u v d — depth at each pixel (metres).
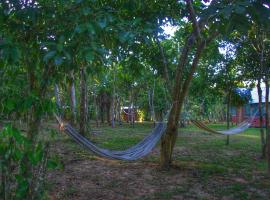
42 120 4.06
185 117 21.73
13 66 3.60
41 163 3.88
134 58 8.41
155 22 7.36
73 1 3.52
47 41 3.35
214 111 40.72
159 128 7.92
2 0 3.49
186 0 6.26
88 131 16.97
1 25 3.58
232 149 14.09
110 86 31.25
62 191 7.21
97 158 10.93
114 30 3.44
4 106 3.27
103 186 7.75
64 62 3.20
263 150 11.78
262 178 8.68
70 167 9.52
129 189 7.57
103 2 5.33
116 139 17.30
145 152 7.31
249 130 25.06
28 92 3.51
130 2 5.10
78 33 3.14
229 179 8.53
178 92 9.08
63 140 13.89
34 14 3.46
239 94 15.66
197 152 13.05
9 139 3.31
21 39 3.76
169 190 7.52
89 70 4.06
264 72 11.20
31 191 3.81
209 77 14.64
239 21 3.42
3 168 3.50
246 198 7.01
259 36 10.88
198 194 7.26
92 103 31.69
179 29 11.35
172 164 9.88
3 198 3.65
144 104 37.50
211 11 3.91
